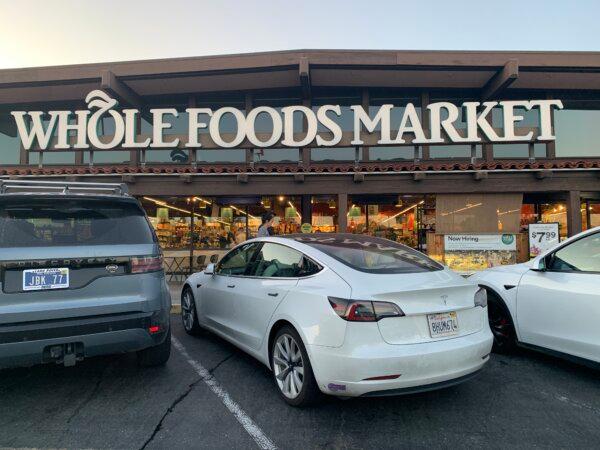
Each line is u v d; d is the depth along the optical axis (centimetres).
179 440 298
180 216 1162
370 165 980
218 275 519
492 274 513
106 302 353
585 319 395
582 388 398
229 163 1093
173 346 532
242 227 1156
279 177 976
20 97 1195
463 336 336
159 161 1155
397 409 351
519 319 464
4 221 342
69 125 968
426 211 1135
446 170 940
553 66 1027
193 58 1060
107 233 378
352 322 306
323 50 1034
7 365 320
